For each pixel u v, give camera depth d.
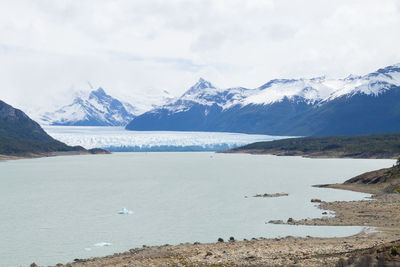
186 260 64.06
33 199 147.25
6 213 118.00
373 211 106.88
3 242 84.88
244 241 78.19
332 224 93.88
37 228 97.81
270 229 92.38
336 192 155.00
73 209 124.69
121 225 100.56
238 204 130.62
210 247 73.00
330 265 56.97
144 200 143.12
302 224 95.81
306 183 193.62
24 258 74.00
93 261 66.81
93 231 94.31
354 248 67.25
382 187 153.88
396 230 84.44
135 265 62.59
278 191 163.00
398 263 51.94
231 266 59.88
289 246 71.50
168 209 123.19
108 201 141.38
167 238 87.00
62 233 92.12
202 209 122.31
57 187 187.12
